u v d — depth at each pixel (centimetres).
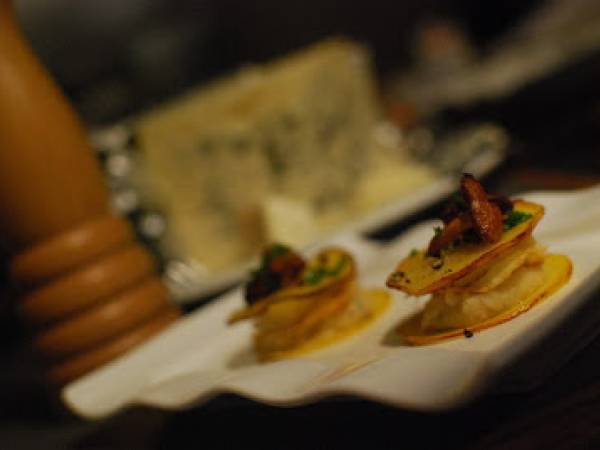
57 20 117
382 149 65
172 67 122
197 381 34
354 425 28
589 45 76
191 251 59
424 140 65
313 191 61
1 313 62
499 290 29
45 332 42
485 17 126
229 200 59
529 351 25
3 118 41
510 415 25
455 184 49
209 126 59
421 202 49
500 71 84
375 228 49
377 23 139
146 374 39
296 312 36
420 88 99
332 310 36
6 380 55
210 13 127
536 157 52
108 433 38
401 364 26
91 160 44
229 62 129
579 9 90
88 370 42
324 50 64
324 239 44
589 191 35
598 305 27
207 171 59
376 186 60
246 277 50
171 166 60
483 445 25
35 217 42
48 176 42
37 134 42
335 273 36
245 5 129
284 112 60
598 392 25
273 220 55
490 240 29
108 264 43
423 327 31
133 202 58
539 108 75
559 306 26
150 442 35
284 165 60
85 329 42
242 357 38
